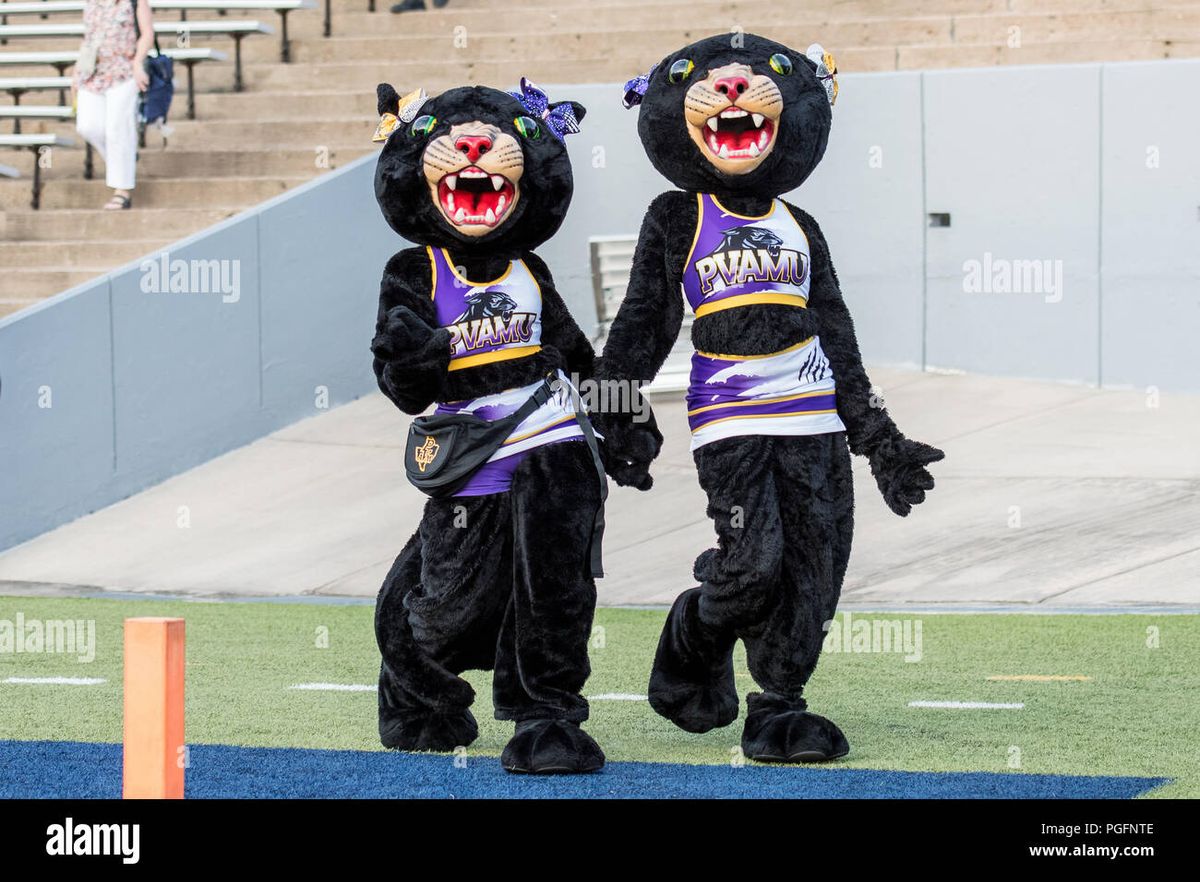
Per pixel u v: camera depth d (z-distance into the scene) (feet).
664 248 35.14
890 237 75.66
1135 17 81.35
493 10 93.66
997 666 43.39
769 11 89.20
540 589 33.42
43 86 89.45
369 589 57.98
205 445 72.79
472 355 34.06
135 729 24.89
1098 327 72.54
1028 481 61.62
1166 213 71.20
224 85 93.20
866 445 34.96
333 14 96.99
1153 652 44.60
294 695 41.27
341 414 75.87
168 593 59.00
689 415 35.19
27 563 64.28
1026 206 73.41
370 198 77.05
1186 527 56.18
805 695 40.34
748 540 33.73
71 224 83.46
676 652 35.81
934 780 31.89
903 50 82.48
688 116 34.73
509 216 34.32
